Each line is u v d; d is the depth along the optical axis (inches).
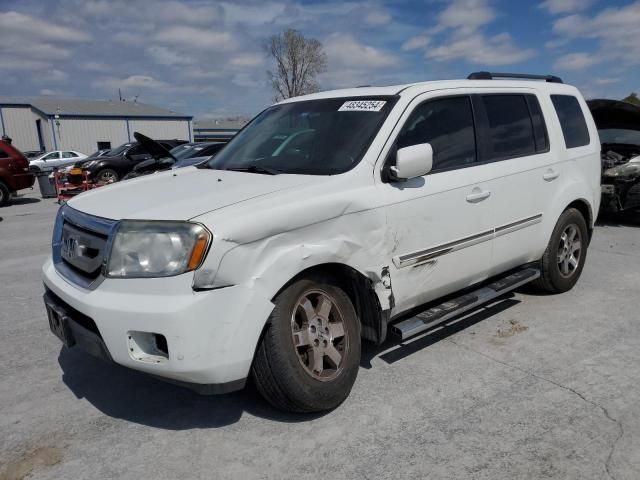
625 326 175.3
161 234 106.1
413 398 132.6
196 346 104.1
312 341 122.1
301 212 116.6
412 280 141.3
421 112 149.4
